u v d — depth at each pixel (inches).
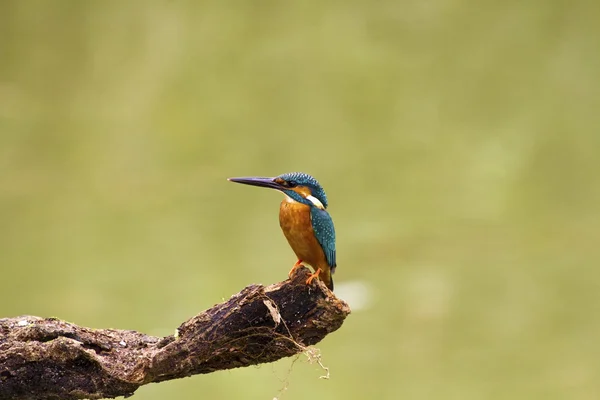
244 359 190.1
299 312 184.2
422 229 542.3
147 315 450.3
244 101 684.7
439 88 692.7
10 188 586.2
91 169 617.9
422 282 482.3
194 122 666.8
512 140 634.8
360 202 580.1
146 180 609.6
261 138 646.5
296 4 755.4
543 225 545.0
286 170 614.5
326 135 650.2
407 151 626.2
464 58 717.9
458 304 461.1
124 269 485.1
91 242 525.0
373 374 410.9
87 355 178.9
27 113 685.9
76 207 568.4
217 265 497.7
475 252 509.0
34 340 182.9
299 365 414.6
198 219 553.0
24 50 761.0
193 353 185.3
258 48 732.0
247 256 509.7
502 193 584.4
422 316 458.3
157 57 739.4
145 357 184.4
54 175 610.2
